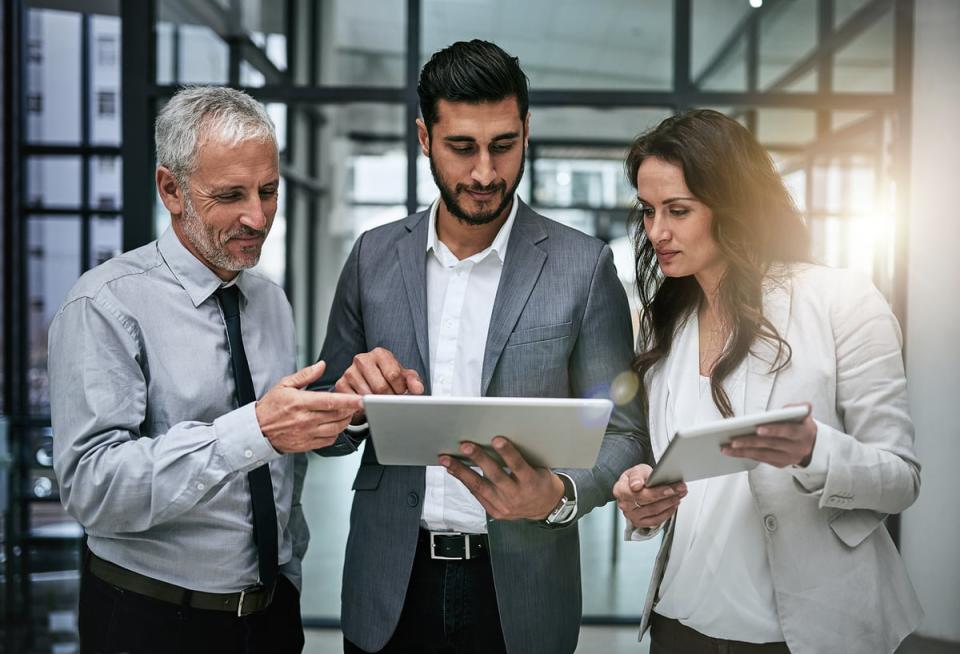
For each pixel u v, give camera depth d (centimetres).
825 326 134
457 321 161
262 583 143
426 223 166
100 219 827
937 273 348
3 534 389
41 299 807
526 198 920
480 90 139
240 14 399
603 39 386
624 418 157
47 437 401
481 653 156
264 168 135
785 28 374
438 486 156
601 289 158
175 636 138
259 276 159
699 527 140
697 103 379
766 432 109
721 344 145
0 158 749
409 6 384
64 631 338
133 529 131
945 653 333
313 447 127
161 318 142
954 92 348
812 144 387
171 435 129
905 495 125
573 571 162
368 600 157
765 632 132
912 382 351
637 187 146
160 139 137
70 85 821
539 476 127
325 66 432
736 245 137
